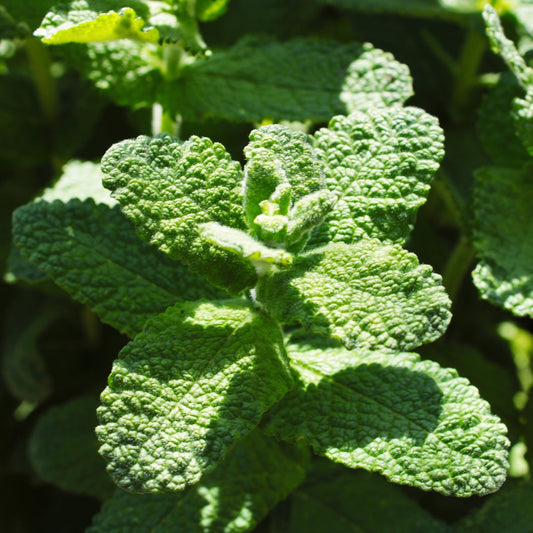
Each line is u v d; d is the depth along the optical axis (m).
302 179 0.26
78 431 0.32
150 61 0.30
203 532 0.28
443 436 0.26
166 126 0.30
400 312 0.25
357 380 0.26
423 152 0.26
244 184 0.26
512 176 0.30
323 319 0.25
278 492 0.29
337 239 0.26
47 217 0.27
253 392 0.26
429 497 0.32
